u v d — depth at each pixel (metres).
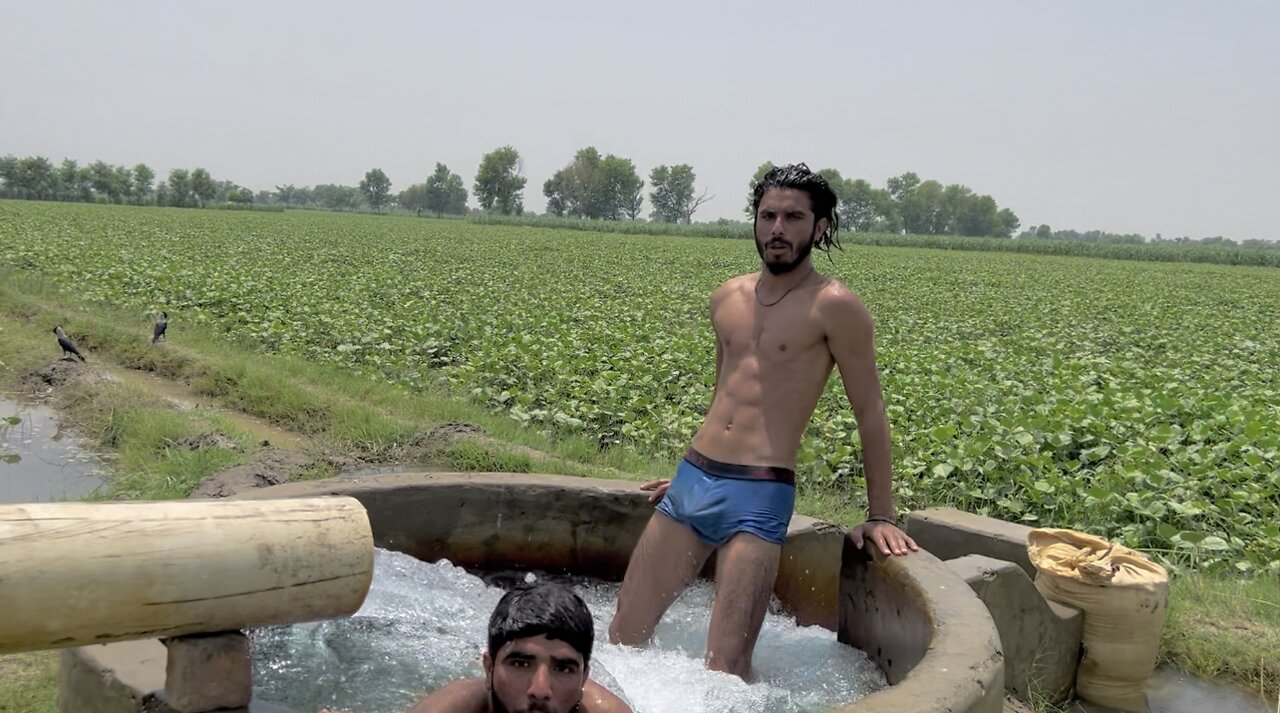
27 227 30.02
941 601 3.01
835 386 9.28
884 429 3.56
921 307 20.34
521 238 48.03
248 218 56.75
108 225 35.38
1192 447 7.69
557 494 4.16
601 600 4.04
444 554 4.09
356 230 46.88
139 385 9.28
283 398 8.78
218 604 2.13
